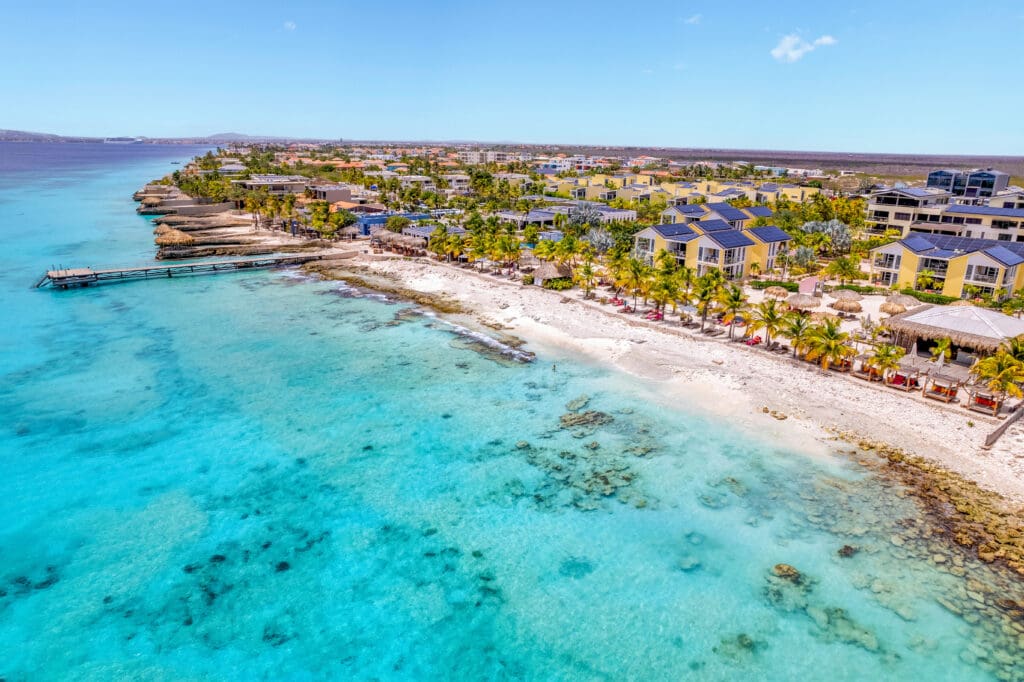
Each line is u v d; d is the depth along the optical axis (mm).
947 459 40969
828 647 27438
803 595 30344
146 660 26859
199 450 43844
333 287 91812
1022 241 101312
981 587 30391
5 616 29062
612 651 27516
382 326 72125
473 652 27516
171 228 129750
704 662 26844
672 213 109688
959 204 122375
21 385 54125
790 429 45562
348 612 29688
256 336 68250
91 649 27375
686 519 36062
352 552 33688
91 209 173875
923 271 80125
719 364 57125
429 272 98125
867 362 52750
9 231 134625
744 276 90375
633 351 61000
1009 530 33875
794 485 39031
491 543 34375
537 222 130750
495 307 78812
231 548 33875
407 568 32500
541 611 29750
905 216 116062
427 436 45875
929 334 53406
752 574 31766
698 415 48312
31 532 35000
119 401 51344
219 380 55844
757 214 120625
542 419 48344
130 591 30766
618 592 30828
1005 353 46250
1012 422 44531
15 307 78875
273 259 106688
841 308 71000
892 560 32344
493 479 40344
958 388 49000
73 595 30406
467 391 53594
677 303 70750
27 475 40469
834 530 34750
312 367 59062
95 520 36094
